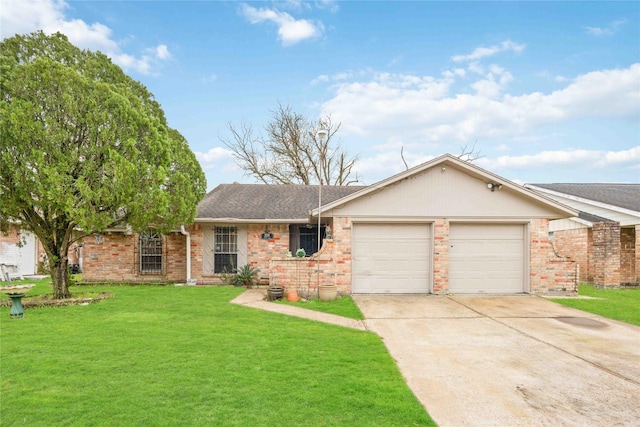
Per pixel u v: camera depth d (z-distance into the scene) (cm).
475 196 1152
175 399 408
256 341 633
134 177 955
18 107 847
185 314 844
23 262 1692
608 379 502
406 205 1145
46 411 378
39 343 609
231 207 1488
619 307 980
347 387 449
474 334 721
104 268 1482
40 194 880
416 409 399
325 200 1588
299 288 1116
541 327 777
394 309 940
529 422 384
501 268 1171
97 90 941
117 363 517
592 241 1465
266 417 371
